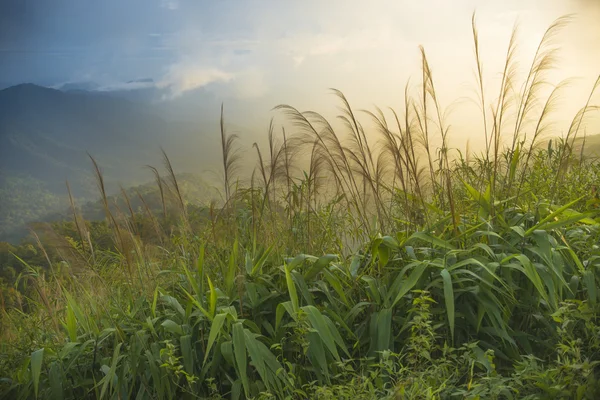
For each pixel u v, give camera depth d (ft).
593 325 10.40
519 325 12.94
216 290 13.01
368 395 9.84
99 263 16.06
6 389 13.19
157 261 15.92
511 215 14.84
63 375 12.91
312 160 15.42
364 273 14.19
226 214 15.72
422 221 15.49
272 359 11.64
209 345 11.25
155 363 12.16
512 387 9.39
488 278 12.46
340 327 12.93
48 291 16.07
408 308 12.76
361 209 15.26
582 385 8.61
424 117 15.11
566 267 13.47
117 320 14.02
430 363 11.41
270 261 14.55
